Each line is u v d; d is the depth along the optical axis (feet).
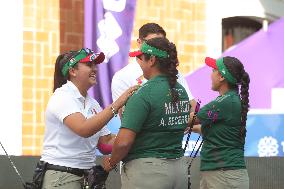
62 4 102.22
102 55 56.59
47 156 55.21
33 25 100.48
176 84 52.19
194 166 86.58
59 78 57.67
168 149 50.88
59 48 101.96
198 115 63.67
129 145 49.96
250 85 96.32
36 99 100.48
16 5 99.25
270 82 96.63
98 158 67.10
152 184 50.01
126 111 50.31
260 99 96.22
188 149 87.30
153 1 106.93
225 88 65.41
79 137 54.85
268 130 95.35
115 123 82.94
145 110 49.90
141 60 52.34
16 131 99.09
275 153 95.30
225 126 63.36
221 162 63.46
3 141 98.32
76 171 54.95
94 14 93.25
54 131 54.90
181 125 51.93
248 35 116.98
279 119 95.66
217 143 63.72
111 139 59.62
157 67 51.75
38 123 100.58
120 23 93.71
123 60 93.71
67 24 102.63
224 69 64.69
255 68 96.78
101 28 93.25
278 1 117.08
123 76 63.31
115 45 93.35
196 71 95.61
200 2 110.52
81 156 55.16
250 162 90.53
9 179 83.82
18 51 99.45
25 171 84.38
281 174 91.09
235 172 63.31
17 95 99.35
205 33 110.63
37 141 100.42
